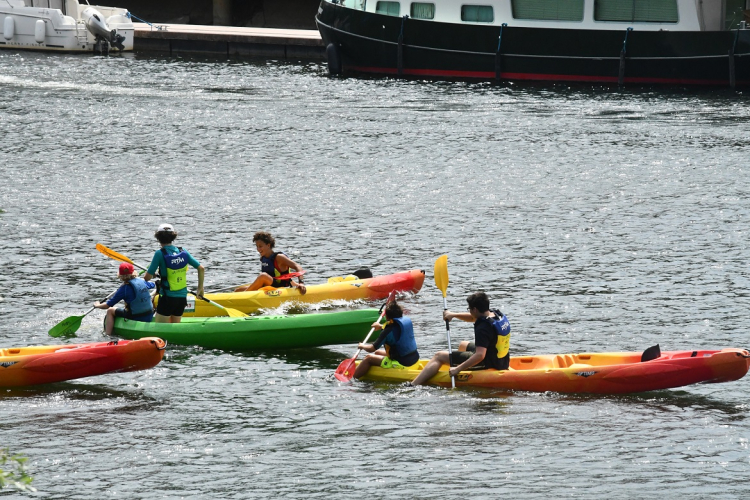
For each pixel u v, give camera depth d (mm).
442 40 143125
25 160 90625
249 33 175625
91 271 58031
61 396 39625
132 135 103188
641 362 39156
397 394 39812
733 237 66312
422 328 49062
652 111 119312
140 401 39219
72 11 177625
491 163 91875
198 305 50156
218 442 35438
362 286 53469
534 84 141000
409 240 66188
